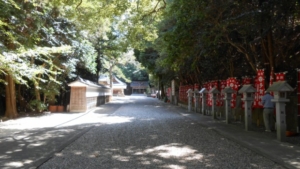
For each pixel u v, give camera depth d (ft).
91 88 79.77
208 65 60.13
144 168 18.99
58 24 57.77
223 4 31.09
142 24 49.37
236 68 58.95
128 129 38.50
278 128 27.86
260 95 38.14
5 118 53.83
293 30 37.88
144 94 241.76
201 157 22.00
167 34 36.50
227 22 31.01
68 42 60.64
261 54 44.55
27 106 65.26
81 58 66.80
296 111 33.37
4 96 63.16
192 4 31.71
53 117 57.31
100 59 98.02
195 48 37.37
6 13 37.86
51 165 20.01
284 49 41.68
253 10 29.01
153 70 106.73
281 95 28.14
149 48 98.12
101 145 27.22
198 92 68.18
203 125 42.09
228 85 48.26
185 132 35.37
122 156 22.53
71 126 42.68
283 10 26.78
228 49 48.42
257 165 19.61
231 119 48.32
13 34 39.58
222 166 19.43
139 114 63.62
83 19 50.19
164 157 22.06
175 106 94.38
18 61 40.81
